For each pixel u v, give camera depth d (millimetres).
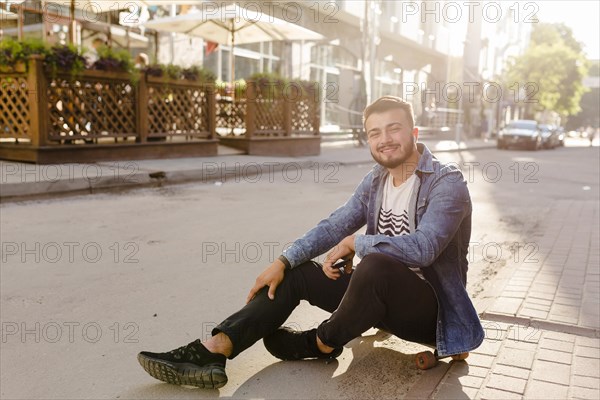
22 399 2182
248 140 12414
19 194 6504
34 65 8031
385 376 2338
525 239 5020
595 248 4539
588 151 26266
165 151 10336
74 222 5488
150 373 2184
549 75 41750
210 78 11242
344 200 7352
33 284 3594
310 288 2338
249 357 2561
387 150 2209
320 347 2389
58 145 8500
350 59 23828
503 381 2197
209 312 3160
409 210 2248
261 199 7293
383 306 2156
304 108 14062
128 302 3299
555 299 3160
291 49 20234
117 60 9094
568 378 2219
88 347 2664
